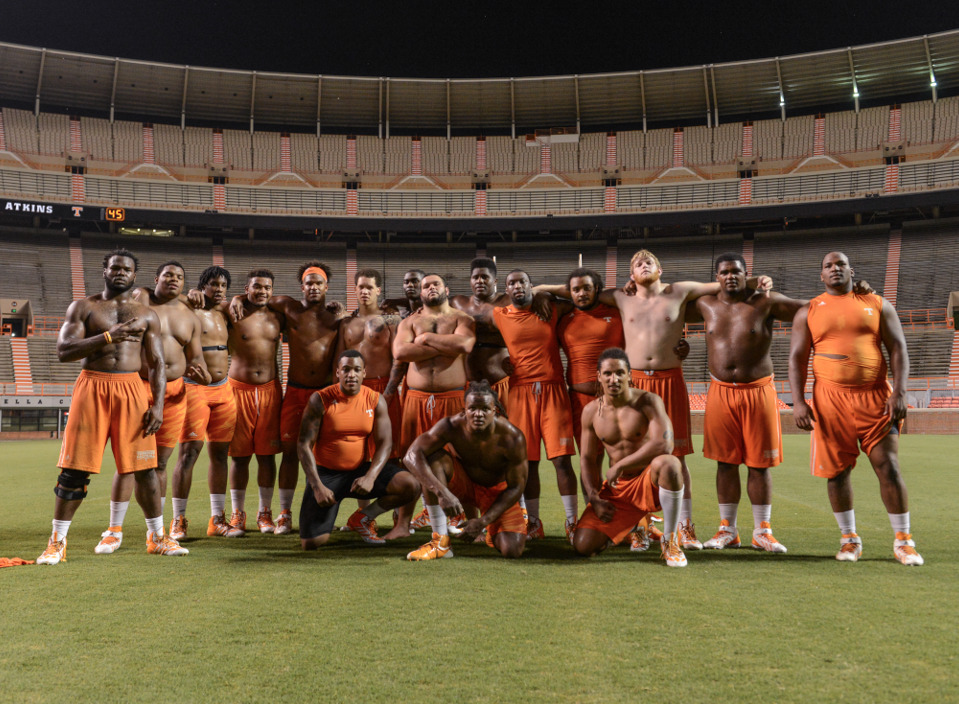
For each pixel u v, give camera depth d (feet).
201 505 26.05
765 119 122.52
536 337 19.27
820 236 114.01
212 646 9.28
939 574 13.76
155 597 11.90
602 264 119.96
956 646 9.28
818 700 7.55
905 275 105.29
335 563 15.14
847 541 15.51
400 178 126.11
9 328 102.17
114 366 15.92
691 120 127.54
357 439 17.80
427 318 19.04
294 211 118.62
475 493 17.76
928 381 86.89
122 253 16.11
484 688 7.86
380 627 10.11
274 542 18.40
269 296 20.70
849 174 110.11
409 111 127.24
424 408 19.12
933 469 36.81
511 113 127.03
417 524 21.27
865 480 32.40
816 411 16.16
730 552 16.60
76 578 13.44
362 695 7.68
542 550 17.08
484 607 11.23
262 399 20.30
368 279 21.44
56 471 39.47
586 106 125.59
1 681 8.11
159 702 7.52
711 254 116.37
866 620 10.48
